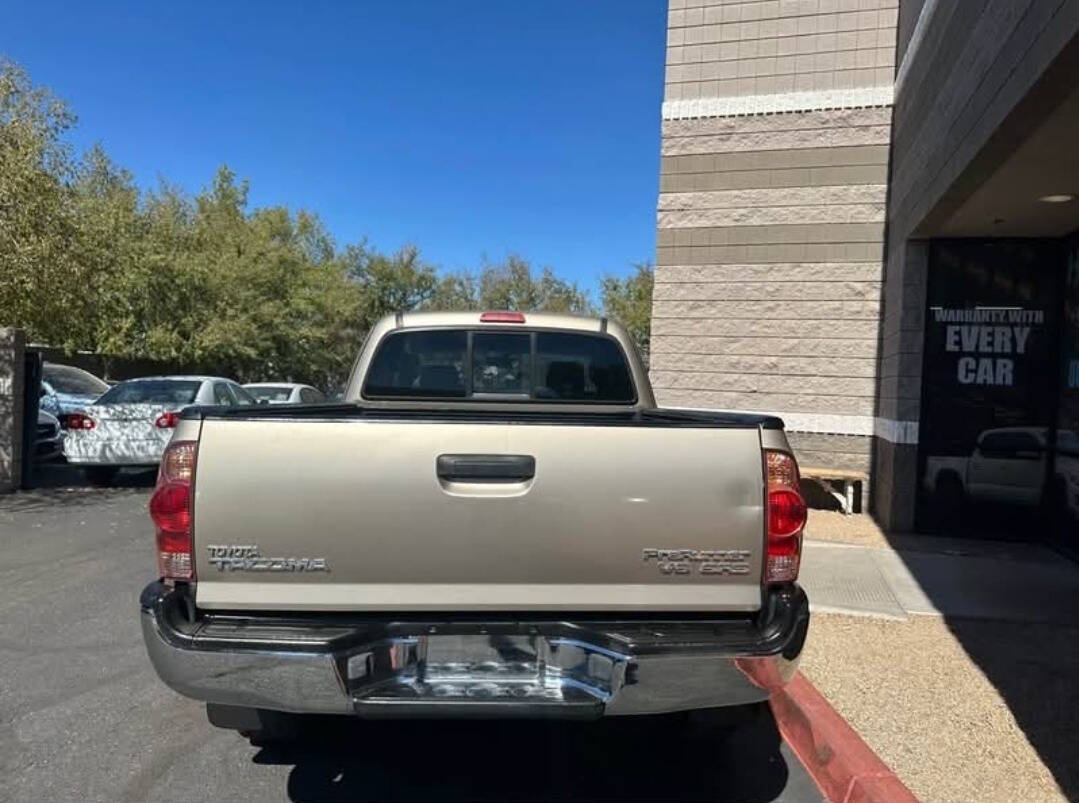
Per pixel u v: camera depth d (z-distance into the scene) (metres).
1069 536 7.90
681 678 3.03
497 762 3.90
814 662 4.96
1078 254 8.01
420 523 3.06
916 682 4.66
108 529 9.16
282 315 29.64
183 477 3.03
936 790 3.47
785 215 10.73
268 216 35.69
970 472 8.81
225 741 4.05
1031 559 7.80
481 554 3.08
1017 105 4.92
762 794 3.64
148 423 11.66
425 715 3.00
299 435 3.04
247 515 3.03
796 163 10.68
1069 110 4.98
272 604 3.05
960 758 3.76
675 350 11.20
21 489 11.88
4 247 11.03
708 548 3.12
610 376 5.04
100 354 24.70
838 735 3.86
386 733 4.19
